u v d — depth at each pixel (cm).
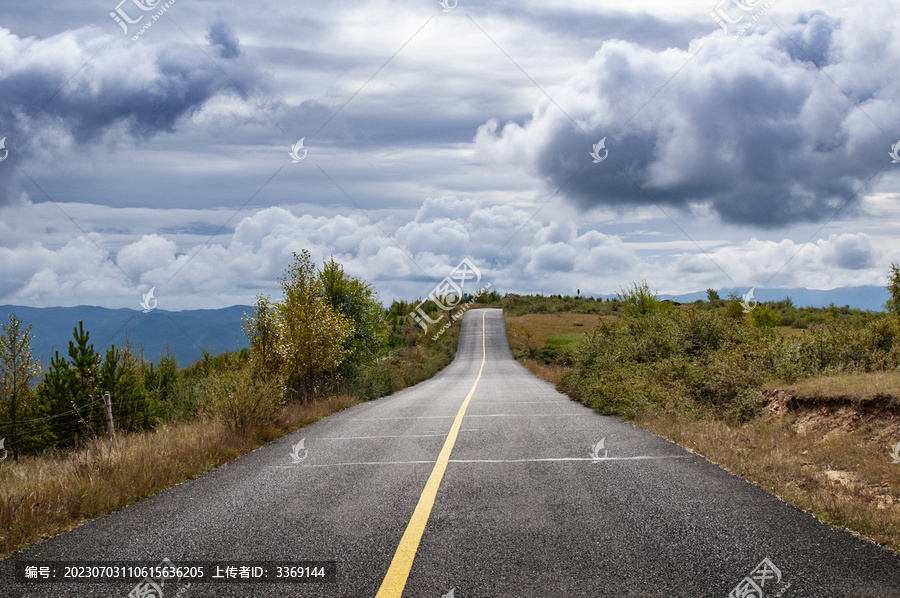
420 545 396
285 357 1533
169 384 2014
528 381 3225
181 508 531
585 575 336
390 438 940
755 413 999
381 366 2909
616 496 518
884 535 397
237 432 984
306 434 1063
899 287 1229
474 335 8388
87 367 1417
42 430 1284
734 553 369
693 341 1597
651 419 1040
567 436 903
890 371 988
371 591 321
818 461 673
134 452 808
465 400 1723
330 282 2845
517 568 349
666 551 374
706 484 560
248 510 510
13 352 1297
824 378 1001
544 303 12469
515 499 516
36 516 495
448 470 655
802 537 399
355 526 447
